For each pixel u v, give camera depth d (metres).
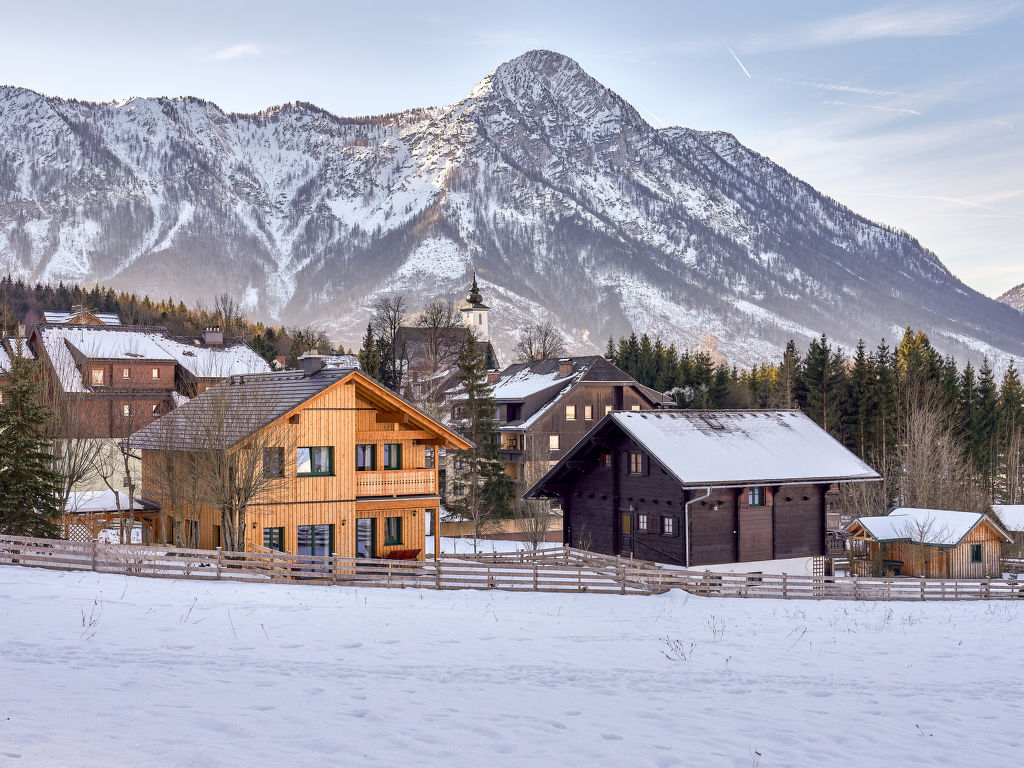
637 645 21.94
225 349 90.50
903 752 13.49
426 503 40.34
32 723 11.64
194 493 36.34
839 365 98.88
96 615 21.06
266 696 14.12
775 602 35.28
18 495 36.09
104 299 193.62
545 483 50.03
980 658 22.58
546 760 11.81
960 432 91.19
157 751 10.87
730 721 14.65
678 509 44.12
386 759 11.32
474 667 17.70
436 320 108.94
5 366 71.56
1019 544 65.38
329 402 37.94
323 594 27.89
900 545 56.22
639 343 145.00
